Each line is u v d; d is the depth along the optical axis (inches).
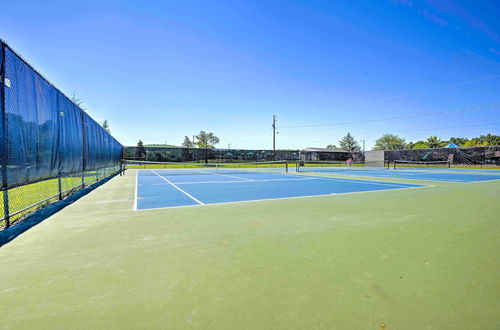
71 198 292.0
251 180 530.0
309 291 90.6
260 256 121.9
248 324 72.6
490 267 111.0
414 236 153.7
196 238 148.3
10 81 168.6
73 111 316.2
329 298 86.2
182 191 354.3
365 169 1045.8
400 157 1389.0
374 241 144.4
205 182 482.6
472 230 166.7
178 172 805.9
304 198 294.2
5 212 169.3
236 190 365.4
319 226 175.2
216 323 73.0
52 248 131.8
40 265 111.3
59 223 181.5
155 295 87.7
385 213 216.2
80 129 349.1
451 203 264.2
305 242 142.0
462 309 80.5
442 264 113.7
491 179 564.4
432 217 202.5
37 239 145.9
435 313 78.3
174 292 89.7
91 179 525.3
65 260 116.6
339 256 122.2
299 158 1296.8
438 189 380.8
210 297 86.5
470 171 896.3
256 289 91.7
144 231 162.1
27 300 84.5
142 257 120.3
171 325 72.1
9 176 168.7
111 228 168.7
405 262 115.7
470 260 118.3
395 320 74.9
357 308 80.5
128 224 179.0
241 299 85.4
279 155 1279.5
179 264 112.6
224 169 993.5
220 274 103.2
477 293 89.8
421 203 264.1
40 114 215.3
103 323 72.9
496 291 91.2
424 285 95.3
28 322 73.3
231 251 128.1
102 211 222.1
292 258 119.6
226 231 162.6
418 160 1336.1
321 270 107.2
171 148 1108.5
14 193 315.6
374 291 90.7
